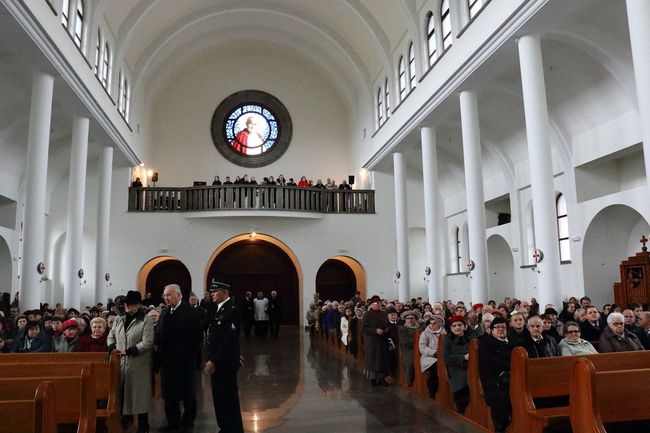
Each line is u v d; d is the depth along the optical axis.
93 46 14.66
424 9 15.98
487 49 11.45
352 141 24.72
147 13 18.28
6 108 15.03
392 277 22.09
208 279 23.44
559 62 12.89
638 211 12.32
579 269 14.14
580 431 4.07
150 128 23.70
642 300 12.52
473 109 13.20
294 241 21.62
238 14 21.69
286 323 23.67
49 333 7.59
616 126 12.99
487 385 5.88
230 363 5.69
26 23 10.00
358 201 22.28
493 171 19.00
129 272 20.39
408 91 17.70
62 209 20.66
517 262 17.25
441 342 7.26
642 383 4.09
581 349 6.27
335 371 10.66
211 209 20.72
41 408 3.29
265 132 24.75
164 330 6.12
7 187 17.12
